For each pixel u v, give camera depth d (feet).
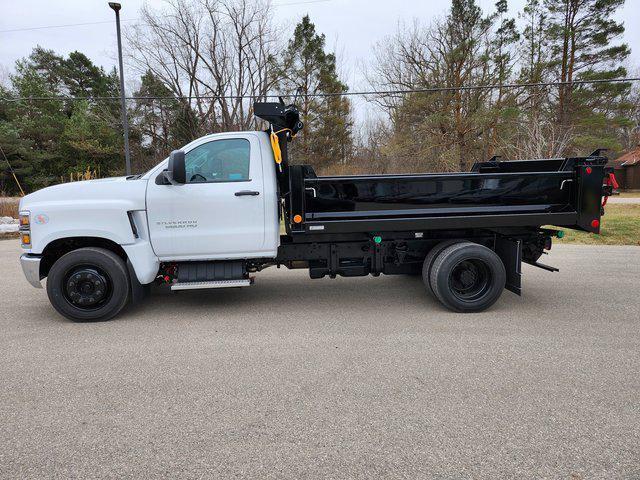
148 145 117.91
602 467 8.18
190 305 19.07
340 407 10.39
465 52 91.81
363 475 8.03
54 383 11.74
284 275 25.05
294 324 16.44
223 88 109.29
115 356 13.52
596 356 13.14
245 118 111.04
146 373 12.31
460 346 14.05
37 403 10.71
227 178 17.07
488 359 13.01
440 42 97.50
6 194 107.24
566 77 98.37
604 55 97.09
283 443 9.02
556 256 29.78
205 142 17.06
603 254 30.48
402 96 97.35
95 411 10.33
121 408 10.45
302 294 20.79
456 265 17.21
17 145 114.83
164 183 16.44
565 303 18.85
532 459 8.43
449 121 90.84
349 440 9.09
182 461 8.48
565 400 10.57
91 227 16.19
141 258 16.61
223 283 17.01
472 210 17.61
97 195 16.38
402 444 8.93
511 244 17.90
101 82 149.07
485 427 9.49
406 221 17.33
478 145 89.71
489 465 8.26
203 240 16.88
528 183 17.67
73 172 116.88
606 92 94.17
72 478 8.04
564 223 17.76
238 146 17.24
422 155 94.32
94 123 117.50
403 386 11.39
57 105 128.57
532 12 102.89
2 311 18.30
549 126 74.64
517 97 91.71
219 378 11.98
